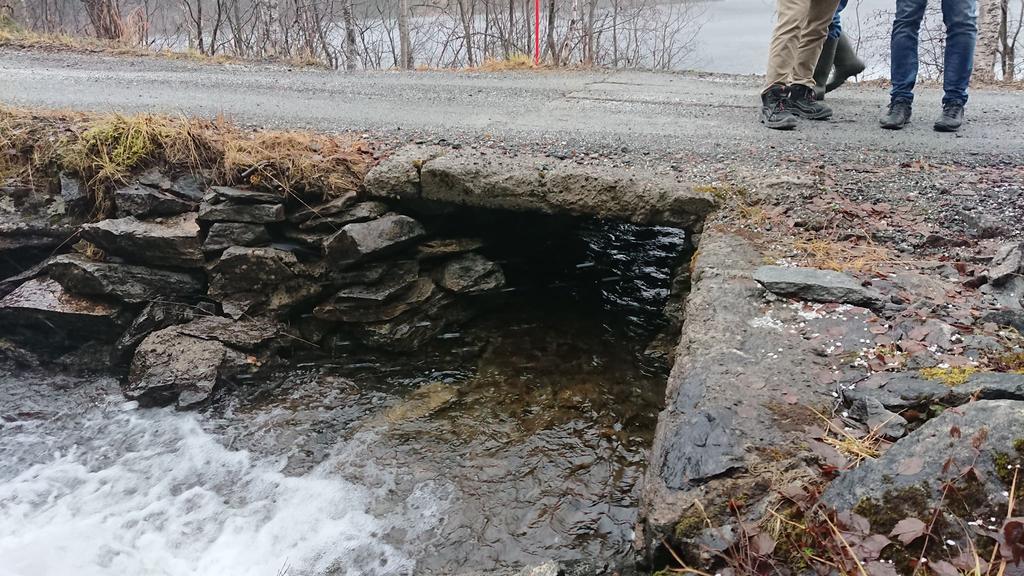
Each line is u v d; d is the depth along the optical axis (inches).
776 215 164.4
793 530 81.5
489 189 183.9
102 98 264.2
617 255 232.5
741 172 185.9
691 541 85.3
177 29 690.2
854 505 80.0
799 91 251.0
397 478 154.0
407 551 134.9
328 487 152.9
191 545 139.2
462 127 237.1
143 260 194.1
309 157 195.5
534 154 201.5
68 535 141.3
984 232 153.0
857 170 191.5
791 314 123.3
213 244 192.1
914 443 83.4
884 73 659.4
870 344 112.5
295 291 194.9
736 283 134.0
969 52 226.4
